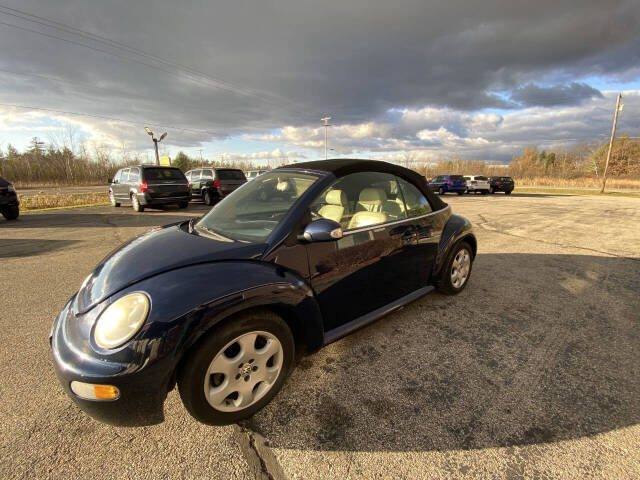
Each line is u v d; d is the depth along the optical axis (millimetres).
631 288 3795
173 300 1521
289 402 1968
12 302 3426
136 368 1426
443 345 2580
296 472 1522
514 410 1892
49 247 5906
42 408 1902
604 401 1961
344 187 2453
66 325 1669
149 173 11023
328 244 2143
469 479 1479
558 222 8867
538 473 1503
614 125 25516
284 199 2266
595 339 2670
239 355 1722
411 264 2828
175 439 1702
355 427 1778
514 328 2848
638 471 1508
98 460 1571
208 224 2492
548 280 4051
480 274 4281
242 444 1675
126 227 8055
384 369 2279
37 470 1510
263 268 1824
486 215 10414
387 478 1490
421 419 1830
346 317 2346
